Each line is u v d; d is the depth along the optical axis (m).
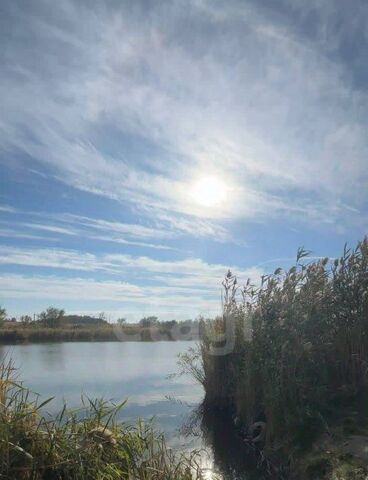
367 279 8.91
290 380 7.69
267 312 8.94
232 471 6.78
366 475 5.21
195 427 9.16
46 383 13.72
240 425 9.02
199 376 12.00
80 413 7.14
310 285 8.92
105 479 4.98
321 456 6.05
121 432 5.88
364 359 8.34
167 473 5.35
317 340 8.49
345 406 7.47
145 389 13.12
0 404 5.19
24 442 5.01
